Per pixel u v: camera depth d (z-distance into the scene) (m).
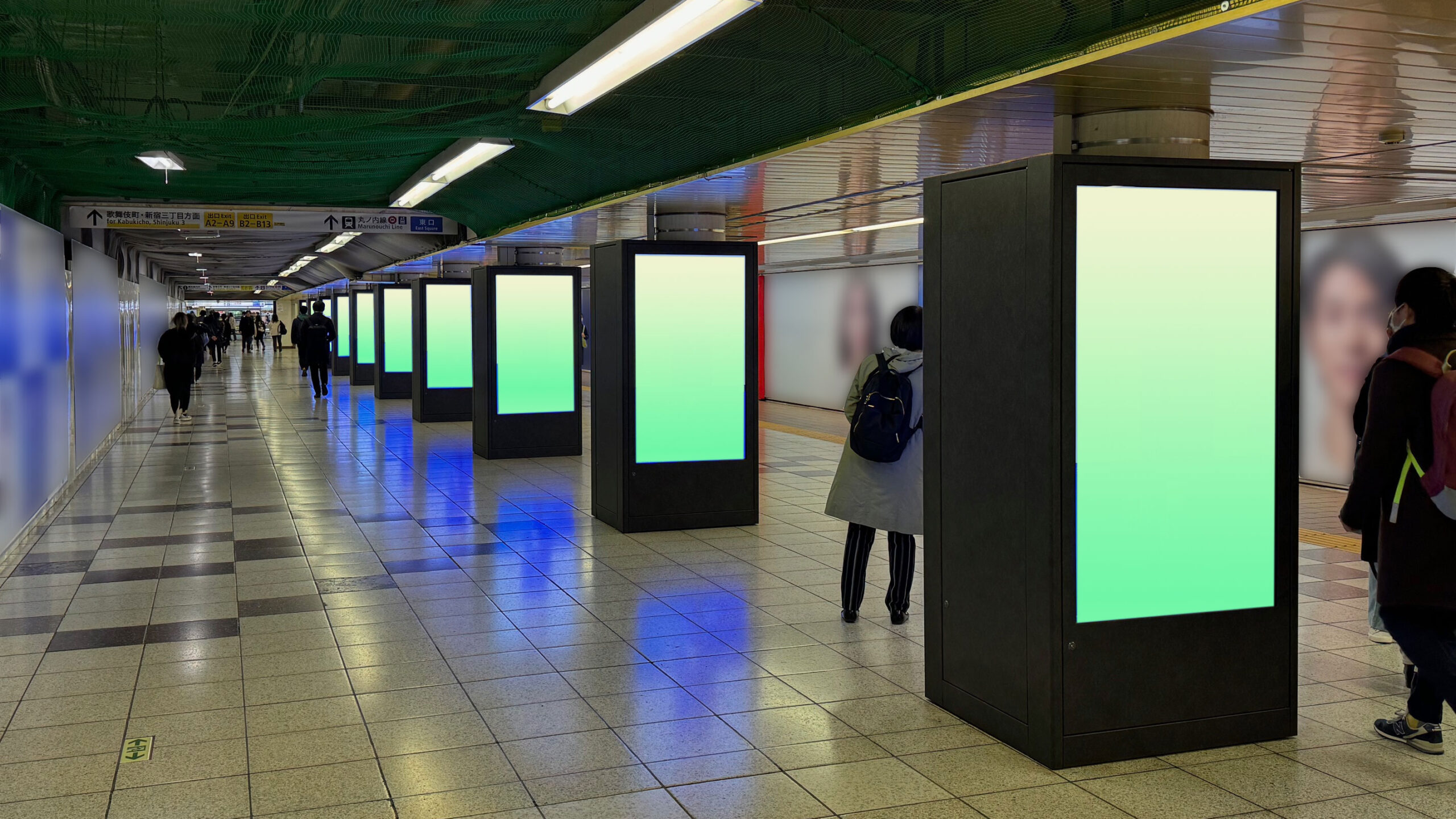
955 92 5.59
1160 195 4.36
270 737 4.64
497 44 6.24
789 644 6.00
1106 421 4.31
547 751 4.48
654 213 10.75
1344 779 4.21
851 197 9.96
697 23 5.18
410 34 6.02
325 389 24.98
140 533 9.18
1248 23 4.16
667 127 8.45
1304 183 8.63
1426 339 4.08
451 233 15.69
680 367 9.34
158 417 20.09
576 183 11.13
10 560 8.02
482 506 10.70
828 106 6.84
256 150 10.28
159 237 21.56
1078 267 4.25
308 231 15.08
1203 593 4.48
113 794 4.06
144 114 7.59
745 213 11.34
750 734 4.68
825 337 23.22
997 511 4.57
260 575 7.67
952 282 4.81
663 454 9.34
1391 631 4.20
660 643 6.04
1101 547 4.33
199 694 5.17
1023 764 4.36
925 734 4.68
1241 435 4.50
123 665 5.62
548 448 14.52
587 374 31.41
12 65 6.63
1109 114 5.59
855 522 6.31
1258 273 4.50
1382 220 11.27
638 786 4.15
